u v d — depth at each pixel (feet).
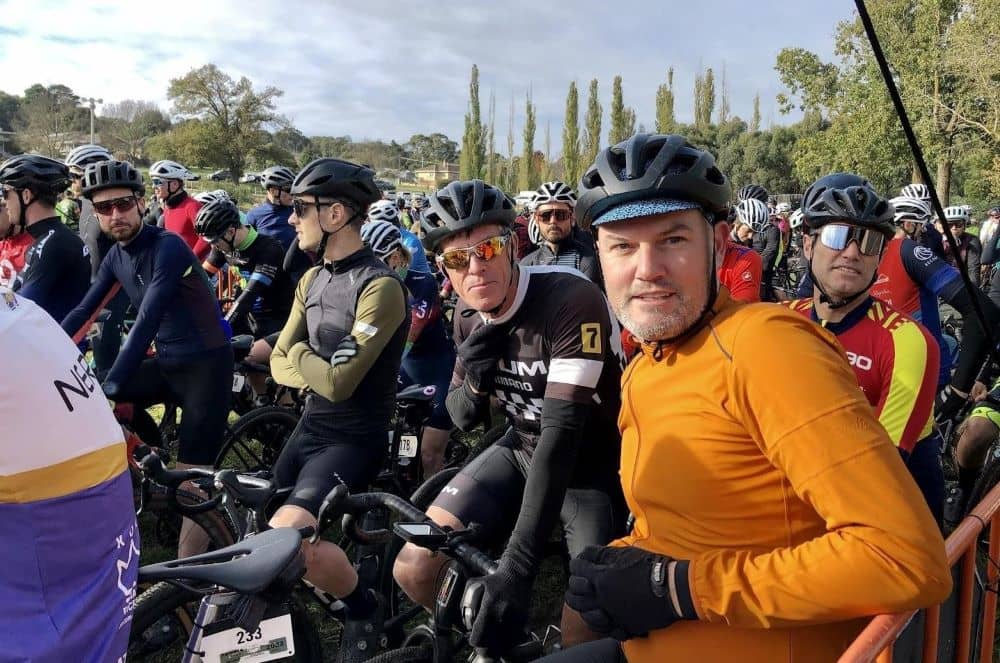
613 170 3.73
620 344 6.77
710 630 3.63
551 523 5.60
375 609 7.75
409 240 16.26
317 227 8.43
